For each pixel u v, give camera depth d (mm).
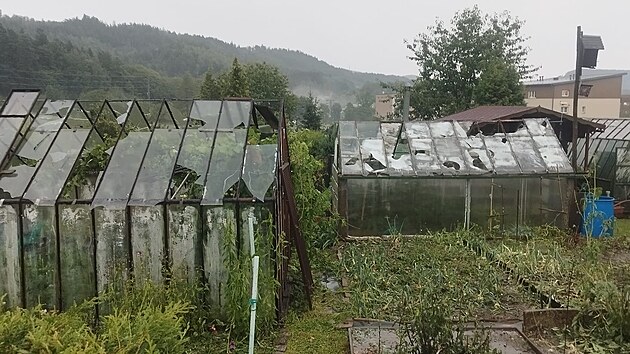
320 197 11922
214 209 7855
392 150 14500
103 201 7840
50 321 5789
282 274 8453
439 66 41062
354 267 10430
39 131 9195
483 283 9320
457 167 13867
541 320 7676
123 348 5129
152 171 8336
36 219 7820
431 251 11750
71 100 10008
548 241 12633
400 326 7223
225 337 7602
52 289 7914
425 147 14453
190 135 8891
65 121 9352
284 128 9625
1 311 6109
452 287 9086
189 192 8164
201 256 7918
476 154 14281
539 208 13922
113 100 10047
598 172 18016
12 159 8617
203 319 7871
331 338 7750
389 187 13766
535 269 10266
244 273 7531
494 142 14695
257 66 54188
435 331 6156
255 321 7355
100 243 7891
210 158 8414
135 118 9906
